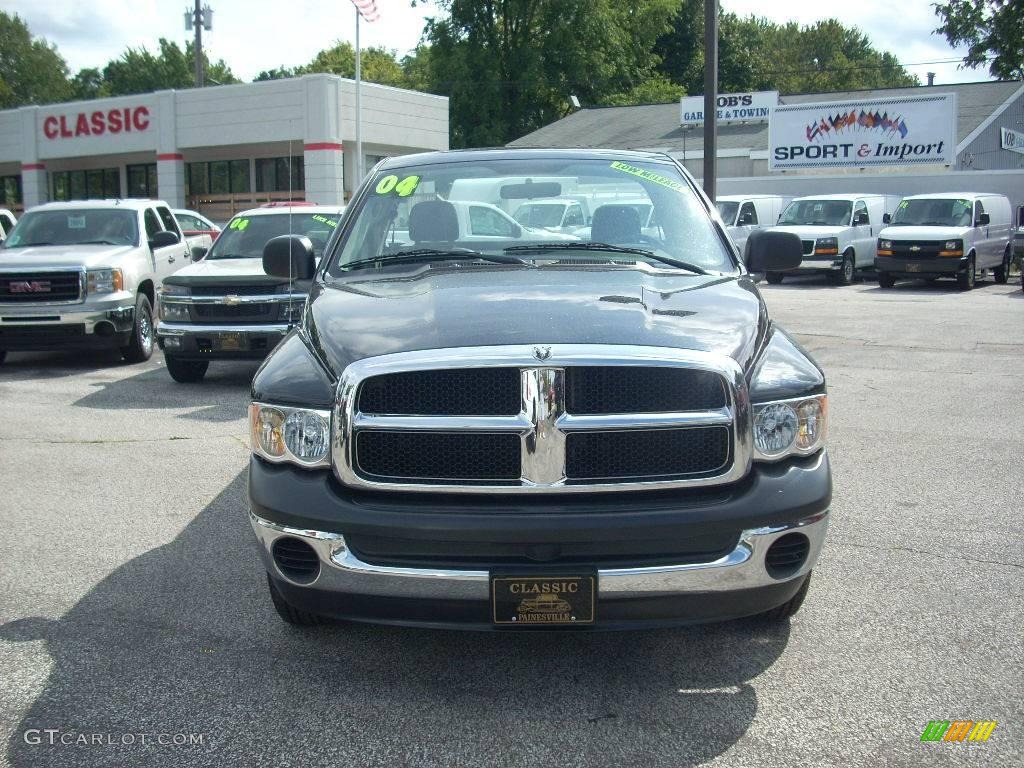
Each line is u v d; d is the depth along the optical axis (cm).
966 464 671
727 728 329
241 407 889
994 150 3334
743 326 361
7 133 3744
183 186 3400
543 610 323
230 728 330
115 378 1059
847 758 310
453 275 420
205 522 557
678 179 500
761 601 340
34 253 1141
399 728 330
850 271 2355
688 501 328
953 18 4269
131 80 7988
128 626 415
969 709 340
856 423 802
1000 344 1268
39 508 586
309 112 3038
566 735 325
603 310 358
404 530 321
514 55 4666
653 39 5250
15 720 337
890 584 456
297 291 959
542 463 321
